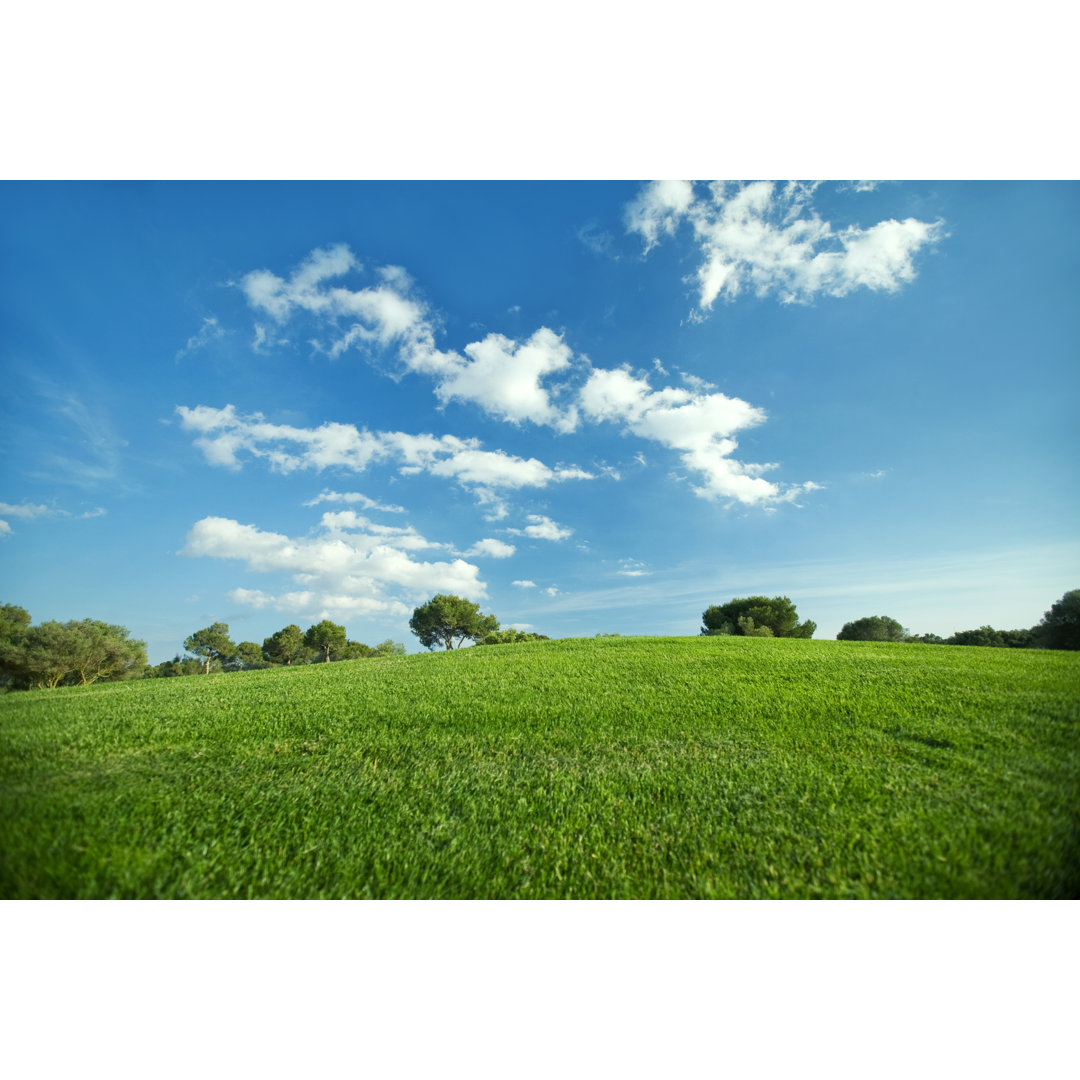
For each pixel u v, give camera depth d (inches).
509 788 205.3
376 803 191.3
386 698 346.0
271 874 152.5
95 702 350.3
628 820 179.0
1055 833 156.8
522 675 436.8
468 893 148.9
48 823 164.6
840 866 149.7
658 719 292.0
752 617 1733.5
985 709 287.7
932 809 175.2
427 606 2098.9
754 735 263.3
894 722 273.7
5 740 250.2
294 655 2330.2
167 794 191.0
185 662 2206.0
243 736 262.8
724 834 167.6
